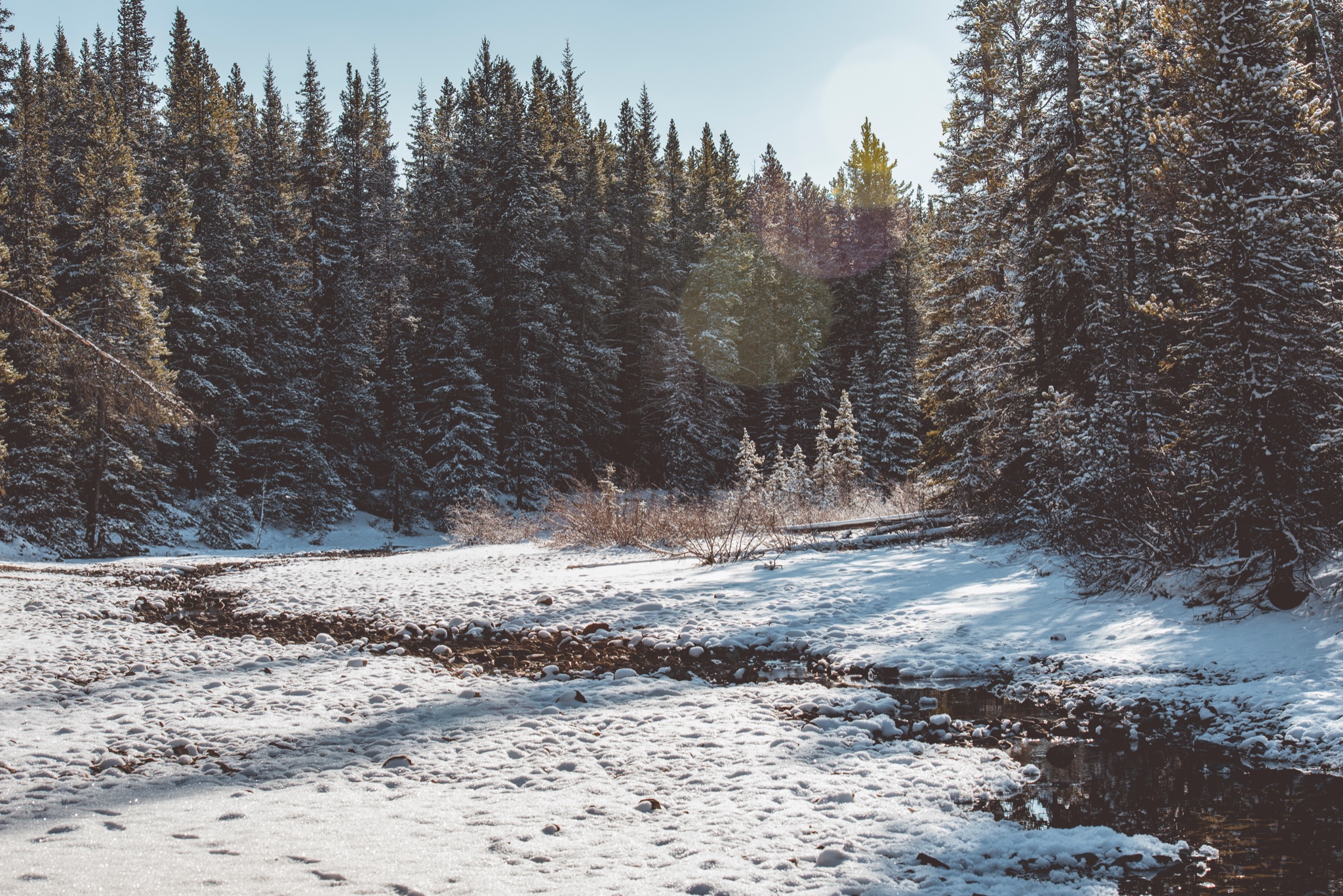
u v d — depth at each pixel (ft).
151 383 59.00
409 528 133.59
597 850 12.05
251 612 39.11
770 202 247.29
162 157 133.49
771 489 85.05
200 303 120.06
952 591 36.35
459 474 126.82
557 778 15.69
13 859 11.21
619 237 178.29
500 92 196.34
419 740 18.19
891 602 35.24
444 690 23.02
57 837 12.25
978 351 65.21
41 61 181.78
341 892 10.23
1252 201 27.27
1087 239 50.29
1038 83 57.26
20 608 38.06
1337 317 26.55
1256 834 13.28
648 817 13.64
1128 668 23.34
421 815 13.47
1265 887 11.33
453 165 167.32
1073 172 52.24
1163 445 33.60
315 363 133.69
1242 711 19.19
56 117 135.03
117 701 21.54
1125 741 18.43
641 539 63.00
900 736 18.94
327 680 24.20
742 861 11.75
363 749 17.56
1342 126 28.68
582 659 28.32
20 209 98.07
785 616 33.58
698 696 22.25
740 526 57.31
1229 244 27.32
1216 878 11.66
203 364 113.09
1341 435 24.88
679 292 179.83
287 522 121.08
